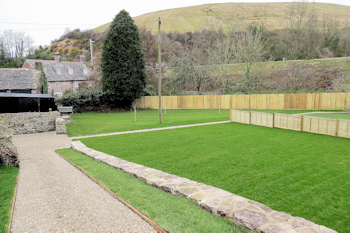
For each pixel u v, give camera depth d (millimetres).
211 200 5383
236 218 4543
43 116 19422
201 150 11703
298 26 54656
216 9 95688
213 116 25234
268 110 29844
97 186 7020
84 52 73438
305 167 8938
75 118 26141
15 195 6445
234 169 8883
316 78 38344
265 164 9383
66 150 12680
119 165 8969
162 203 5551
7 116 18062
